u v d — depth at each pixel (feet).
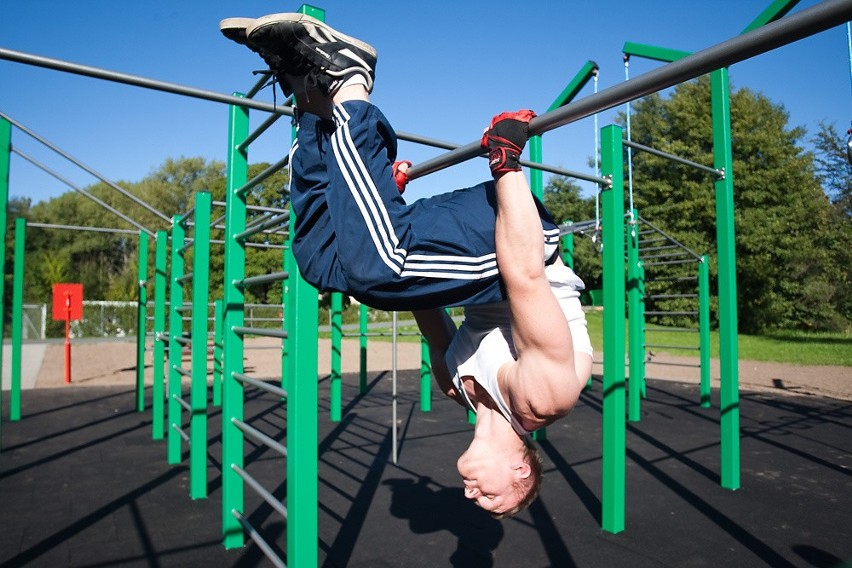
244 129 12.49
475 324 5.57
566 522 13.56
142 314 28.58
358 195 4.71
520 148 4.71
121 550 12.01
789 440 22.36
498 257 4.55
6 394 33.58
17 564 11.32
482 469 5.18
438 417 26.86
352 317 81.61
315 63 4.87
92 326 90.84
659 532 12.99
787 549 12.08
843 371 42.63
